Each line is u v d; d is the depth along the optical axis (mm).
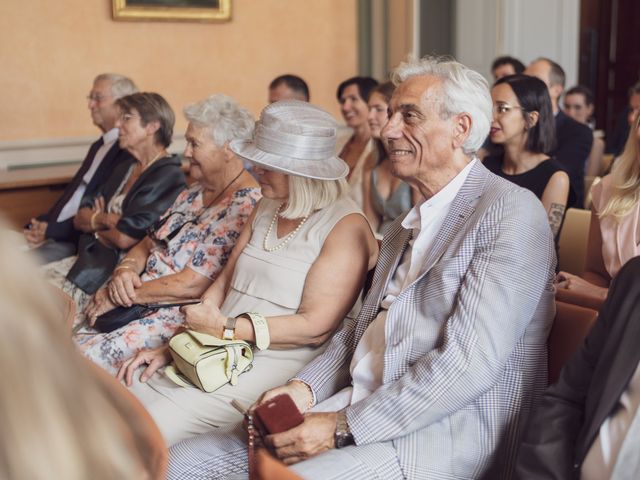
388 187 3609
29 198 4996
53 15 5582
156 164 3699
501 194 1854
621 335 1566
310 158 2322
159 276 3033
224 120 2941
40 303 692
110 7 5758
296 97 5211
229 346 2250
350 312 2461
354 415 1789
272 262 2363
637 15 9891
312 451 1786
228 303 2475
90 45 5738
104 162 4156
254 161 2320
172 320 2826
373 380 1965
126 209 3631
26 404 657
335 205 2336
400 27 6582
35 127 5625
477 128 1928
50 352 682
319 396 2064
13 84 5516
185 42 6098
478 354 1727
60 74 5664
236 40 6309
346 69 6812
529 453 1634
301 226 2354
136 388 2383
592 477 1545
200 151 2963
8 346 659
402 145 1978
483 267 1771
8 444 651
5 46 5461
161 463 902
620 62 10086
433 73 1973
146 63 5969
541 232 1818
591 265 2654
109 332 2885
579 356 1693
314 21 6602
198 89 6207
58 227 4242
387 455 1762
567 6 7223
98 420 706
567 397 1679
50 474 658
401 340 1886
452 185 1964
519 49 7039
